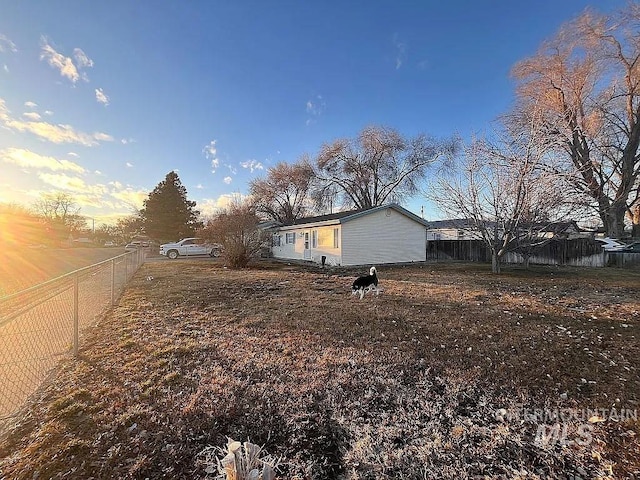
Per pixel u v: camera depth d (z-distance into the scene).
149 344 4.32
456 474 2.10
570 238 16.58
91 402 2.85
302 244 19.75
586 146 16.66
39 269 14.62
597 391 3.17
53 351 4.06
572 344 4.40
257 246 15.76
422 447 2.36
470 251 19.28
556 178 11.51
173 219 35.28
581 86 16.39
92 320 5.54
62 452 2.19
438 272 12.77
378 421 2.68
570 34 16.30
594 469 2.13
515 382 3.36
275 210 33.34
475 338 4.64
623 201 17.91
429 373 3.55
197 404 2.84
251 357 3.91
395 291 8.34
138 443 2.31
